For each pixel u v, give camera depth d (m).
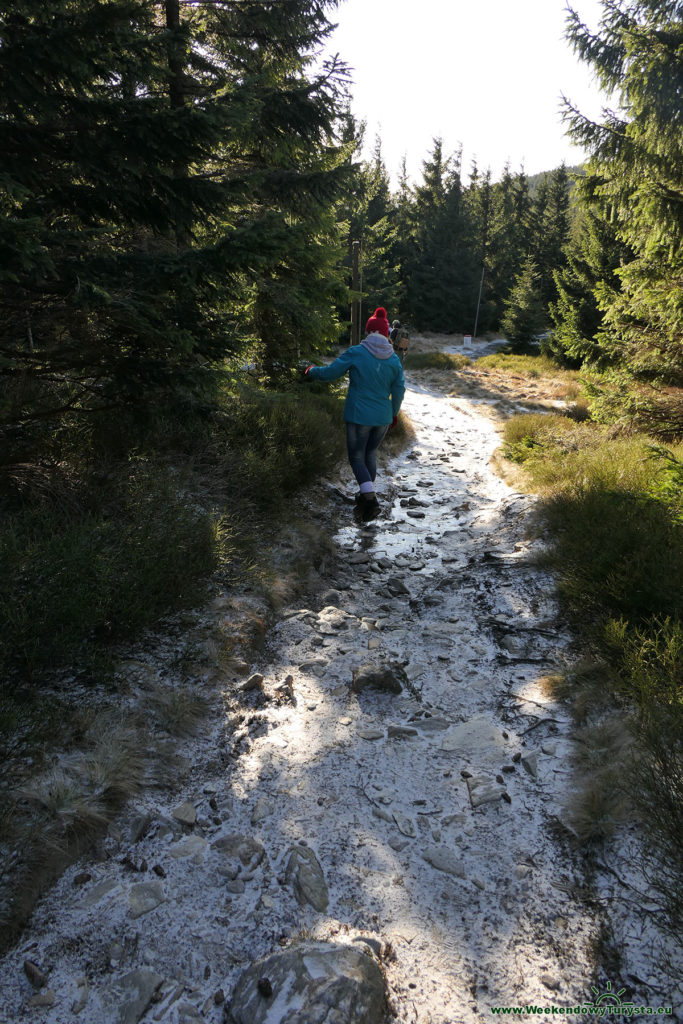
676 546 4.21
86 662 3.37
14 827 2.34
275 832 2.68
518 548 5.84
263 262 4.10
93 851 2.46
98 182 4.46
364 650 4.21
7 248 3.36
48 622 3.29
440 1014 1.97
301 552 5.70
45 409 5.09
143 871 2.41
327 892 2.40
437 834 2.71
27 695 3.09
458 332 49.31
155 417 5.06
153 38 3.92
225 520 5.31
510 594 4.92
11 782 2.56
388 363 5.20
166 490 4.97
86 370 4.69
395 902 2.38
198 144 4.37
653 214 9.01
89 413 5.48
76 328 4.37
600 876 2.46
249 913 2.29
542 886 2.45
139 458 5.37
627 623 3.73
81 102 3.96
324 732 3.36
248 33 8.11
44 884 2.27
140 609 3.71
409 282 48.41
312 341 8.70
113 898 2.28
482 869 2.54
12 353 4.40
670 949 2.14
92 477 4.92
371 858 2.57
